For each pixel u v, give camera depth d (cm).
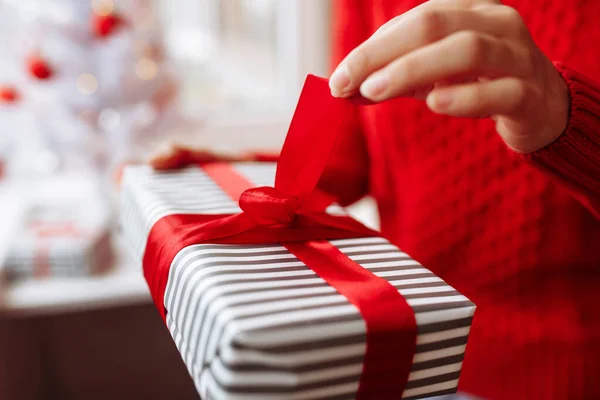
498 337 59
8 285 88
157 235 45
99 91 98
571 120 44
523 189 58
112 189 102
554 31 55
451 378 38
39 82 97
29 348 98
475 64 37
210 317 36
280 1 149
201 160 60
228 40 148
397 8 62
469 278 62
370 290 38
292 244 43
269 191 43
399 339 36
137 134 102
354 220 48
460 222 61
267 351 34
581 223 57
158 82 101
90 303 86
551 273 58
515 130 44
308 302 37
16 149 109
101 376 111
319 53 149
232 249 42
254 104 152
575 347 56
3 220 99
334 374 36
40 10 93
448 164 61
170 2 139
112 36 97
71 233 94
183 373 114
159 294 43
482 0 41
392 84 37
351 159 71
